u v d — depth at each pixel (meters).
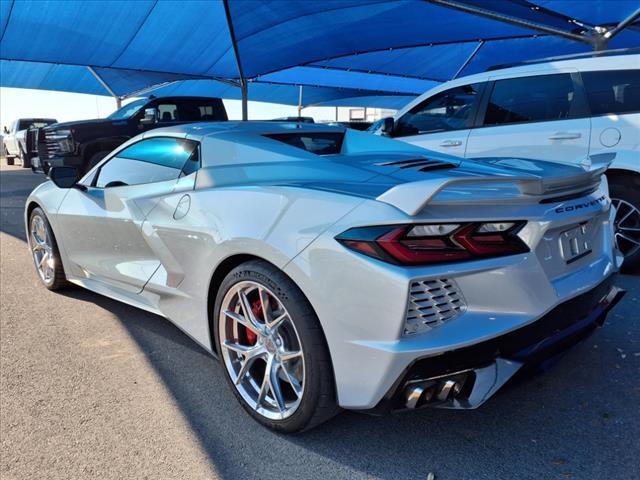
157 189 3.06
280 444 2.30
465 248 1.92
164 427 2.44
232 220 2.43
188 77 14.12
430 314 1.90
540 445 2.23
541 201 2.14
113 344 3.39
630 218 4.32
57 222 4.04
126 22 8.66
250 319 2.41
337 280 1.98
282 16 8.38
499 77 5.02
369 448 2.25
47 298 4.31
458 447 2.23
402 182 2.24
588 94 4.46
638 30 8.44
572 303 2.21
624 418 2.40
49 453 2.25
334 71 14.05
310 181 2.41
